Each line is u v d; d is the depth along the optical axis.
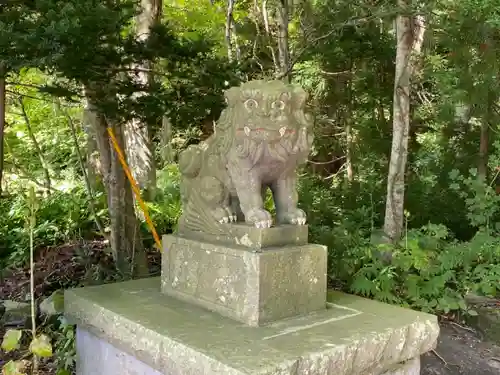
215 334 2.09
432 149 6.41
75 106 6.65
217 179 2.54
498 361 3.25
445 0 4.36
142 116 3.78
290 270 2.32
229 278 2.33
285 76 4.71
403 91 4.06
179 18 6.64
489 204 4.20
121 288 2.89
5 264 5.06
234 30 6.11
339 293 2.85
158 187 7.13
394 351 2.21
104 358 2.57
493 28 4.05
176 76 3.73
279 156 2.30
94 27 2.70
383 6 3.98
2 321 3.54
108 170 4.29
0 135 3.73
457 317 3.79
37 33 2.58
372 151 6.34
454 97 4.70
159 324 2.21
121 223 4.27
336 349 1.96
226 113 2.48
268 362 1.79
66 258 4.81
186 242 2.61
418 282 3.80
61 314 3.36
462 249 3.99
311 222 4.64
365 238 4.45
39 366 3.05
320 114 6.75
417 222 5.35
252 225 2.37
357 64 6.21
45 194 6.72
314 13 5.18
